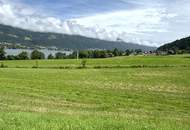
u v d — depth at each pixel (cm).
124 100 3794
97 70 9719
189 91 5041
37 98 3547
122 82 6391
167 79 7125
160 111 2997
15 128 1170
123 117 1934
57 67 10956
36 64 12000
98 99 3788
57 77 7156
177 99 4053
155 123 1509
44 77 7050
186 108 3344
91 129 1193
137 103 3572
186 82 6512
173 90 5141
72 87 5150
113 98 3944
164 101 3838
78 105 3172
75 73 8488
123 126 1263
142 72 9031
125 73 8694
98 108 3000
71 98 3756
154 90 5097
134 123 1362
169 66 11256
